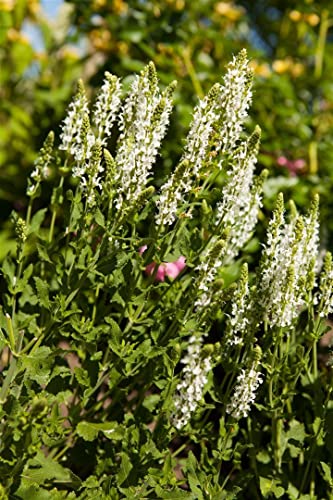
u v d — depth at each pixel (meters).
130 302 1.14
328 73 1.78
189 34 1.65
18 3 1.96
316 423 1.19
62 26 2.17
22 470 1.07
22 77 2.12
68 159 1.22
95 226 1.18
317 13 1.79
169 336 1.16
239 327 1.14
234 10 1.95
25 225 1.18
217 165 1.12
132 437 1.14
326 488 1.23
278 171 1.60
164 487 1.12
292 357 1.23
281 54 2.06
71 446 1.22
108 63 1.68
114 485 1.14
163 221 1.11
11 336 1.11
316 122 1.73
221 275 1.29
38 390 1.14
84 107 1.14
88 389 1.15
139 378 1.18
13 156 1.88
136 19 1.69
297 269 1.13
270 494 1.21
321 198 1.50
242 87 1.11
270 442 1.25
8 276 1.16
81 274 1.15
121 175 1.12
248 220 1.19
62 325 1.14
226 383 1.35
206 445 1.31
